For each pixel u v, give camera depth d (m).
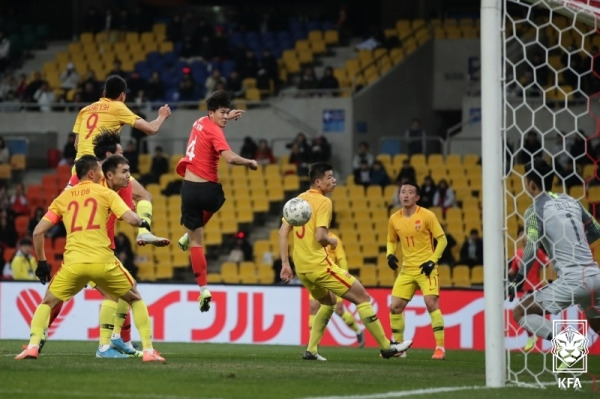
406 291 37.22
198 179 30.95
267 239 65.31
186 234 31.78
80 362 27.77
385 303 47.84
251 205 66.25
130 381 23.47
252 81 77.44
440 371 28.89
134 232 64.62
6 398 20.67
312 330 32.56
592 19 28.77
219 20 97.38
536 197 27.28
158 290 49.59
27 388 21.97
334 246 30.91
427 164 67.31
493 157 24.36
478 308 46.69
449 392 23.00
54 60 86.75
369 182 65.31
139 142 73.38
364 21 85.12
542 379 26.95
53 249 63.19
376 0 90.19
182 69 79.81
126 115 31.08
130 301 28.08
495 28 24.56
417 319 47.25
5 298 50.84
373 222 62.31
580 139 59.69
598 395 23.39
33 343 27.98
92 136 30.95
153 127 31.20
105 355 30.30
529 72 70.12
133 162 69.31
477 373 28.39
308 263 31.00
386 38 80.50
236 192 66.88
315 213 30.95
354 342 47.59
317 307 41.50
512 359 36.53
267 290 48.50
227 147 30.34
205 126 30.86
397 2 86.88
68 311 49.94
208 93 75.69
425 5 86.25
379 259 59.28
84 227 26.94
